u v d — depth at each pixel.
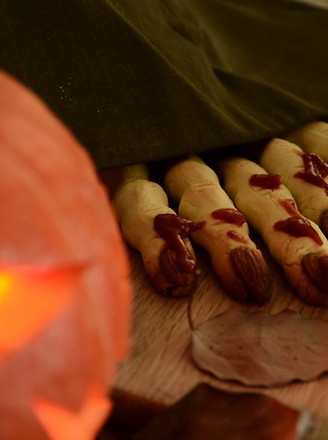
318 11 0.63
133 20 0.51
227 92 0.52
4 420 0.30
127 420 0.38
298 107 0.51
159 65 0.48
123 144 0.46
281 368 0.38
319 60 0.57
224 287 0.42
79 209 0.32
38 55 0.47
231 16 0.61
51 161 0.32
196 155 0.49
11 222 0.30
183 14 0.55
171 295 0.42
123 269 0.34
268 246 0.44
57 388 0.31
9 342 0.30
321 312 0.41
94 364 0.31
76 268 0.31
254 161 0.50
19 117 0.32
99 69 0.47
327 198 0.46
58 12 0.48
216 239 0.43
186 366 0.38
